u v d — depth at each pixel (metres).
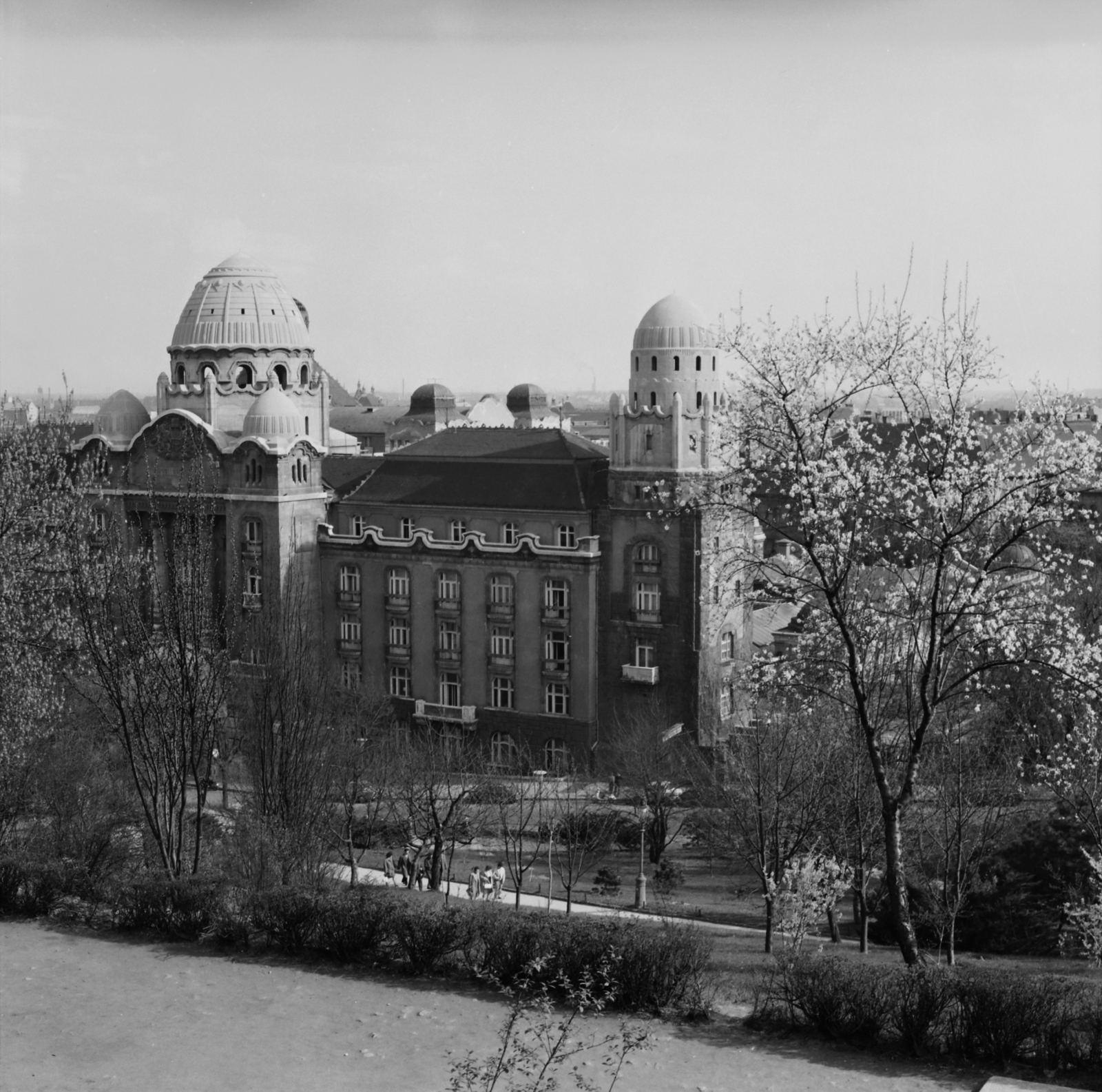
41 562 84.75
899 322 46.75
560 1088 32.78
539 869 84.25
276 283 140.88
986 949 59.62
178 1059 35.03
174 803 53.06
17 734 71.88
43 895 47.88
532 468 121.00
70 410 107.44
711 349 109.62
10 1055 35.44
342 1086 33.22
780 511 53.09
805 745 63.97
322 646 123.81
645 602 111.38
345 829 82.19
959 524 45.94
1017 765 63.56
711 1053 35.31
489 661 118.06
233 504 122.75
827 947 59.34
